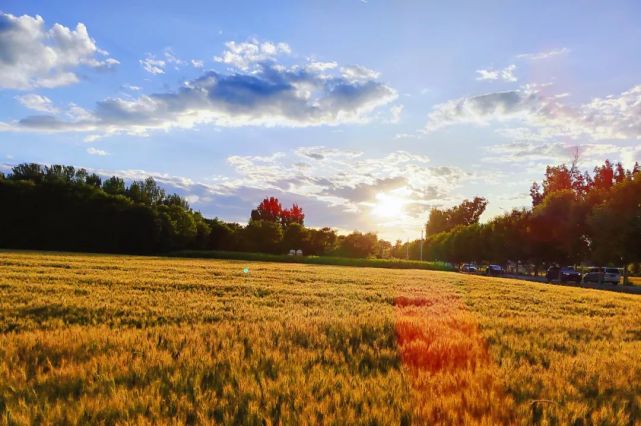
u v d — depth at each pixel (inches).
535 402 207.6
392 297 745.0
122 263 1596.9
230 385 213.9
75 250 3587.6
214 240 4281.5
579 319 550.0
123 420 170.9
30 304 482.9
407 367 262.8
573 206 2491.4
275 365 254.5
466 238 3900.1
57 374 227.5
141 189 4985.2
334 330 377.4
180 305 533.0
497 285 1251.8
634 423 194.1
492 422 180.2
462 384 234.1
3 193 3464.6
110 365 242.1
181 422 167.5
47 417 173.0
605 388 239.6
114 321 406.0
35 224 3535.9
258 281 1002.1
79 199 3641.7
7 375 223.8
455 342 332.8
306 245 4362.7
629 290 1753.2
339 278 1240.8
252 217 5974.4
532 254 2871.6
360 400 203.2
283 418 179.2
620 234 1961.1
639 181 1939.0
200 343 305.3
